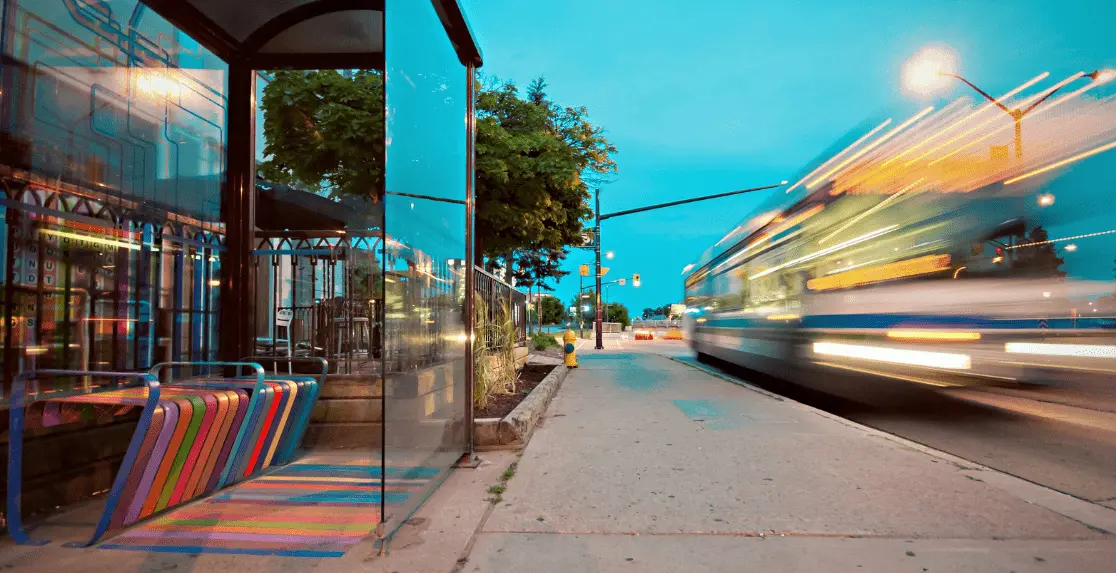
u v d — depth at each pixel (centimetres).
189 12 502
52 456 385
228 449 443
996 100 739
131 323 471
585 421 738
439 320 451
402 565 313
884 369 773
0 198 378
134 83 486
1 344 374
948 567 312
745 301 1284
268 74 823
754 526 370
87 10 445
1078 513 394
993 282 762
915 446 590
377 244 645
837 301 858
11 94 387
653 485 456
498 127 1102
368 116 804
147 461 367
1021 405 820
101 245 448
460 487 451
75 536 347
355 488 444
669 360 1997
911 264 765
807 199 949
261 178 832
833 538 350
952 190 752
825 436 640
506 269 2858
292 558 321
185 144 538
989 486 451
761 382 1441
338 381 587
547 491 441
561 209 1332
